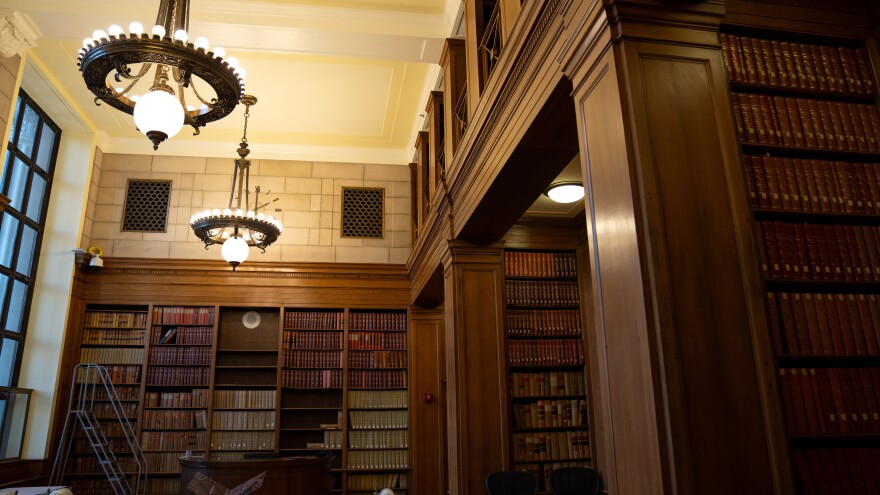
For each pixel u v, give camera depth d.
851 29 2.97
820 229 2.65
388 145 9.34
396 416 8.44
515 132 3.67
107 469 7.63
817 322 2.52
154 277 8.30
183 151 8.99
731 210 2.18
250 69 7.34
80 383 7.84
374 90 7.82
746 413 1.96
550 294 6.66
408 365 8.54
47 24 5.81
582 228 6.85
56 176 8.23
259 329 8.57
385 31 6.11
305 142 9.17
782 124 2.75
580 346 6.54
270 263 8.52
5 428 6.94
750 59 2.82
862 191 2.71
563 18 2.83
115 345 8.09
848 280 2.57
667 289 2.02
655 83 2.28
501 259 5.56
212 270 8.41
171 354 8.12
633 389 2.07
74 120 8.22
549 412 6.34
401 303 8.77
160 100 3.44
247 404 8.09
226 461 6.35
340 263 8.67
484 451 5.10
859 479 2.38
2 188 7.06
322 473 6.86
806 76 2.86
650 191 2.12
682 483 1.84
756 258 2.14
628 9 2.34
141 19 5.74
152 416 7.90
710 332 2.02
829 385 2.46
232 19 5.95
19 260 7.60
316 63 7.22
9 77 5.84
